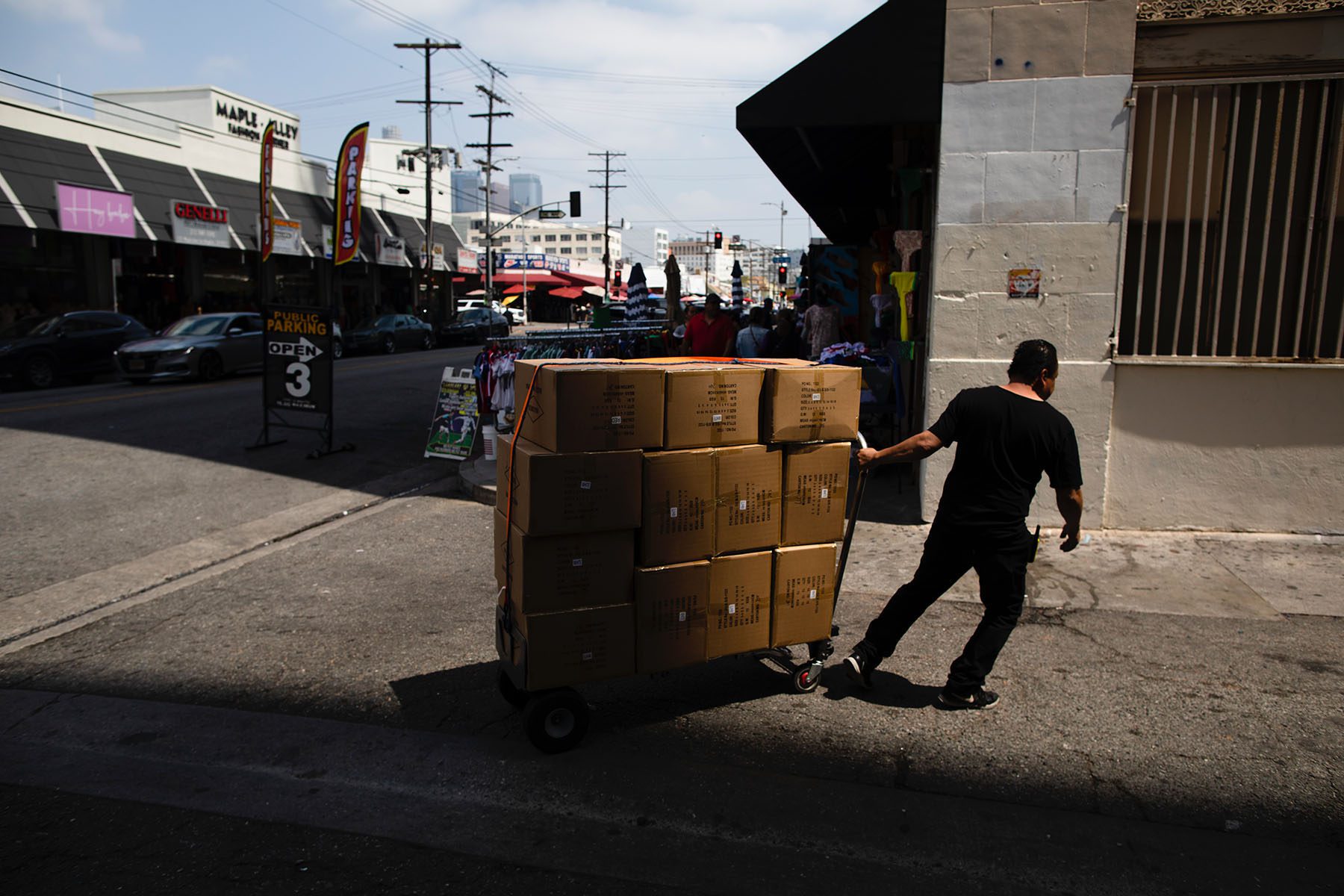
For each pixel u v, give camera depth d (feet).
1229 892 9.10
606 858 9.75
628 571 11.96
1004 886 9.23
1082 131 20.53
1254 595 17.33
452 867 9.62
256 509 25.67
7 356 53.06
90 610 17.94
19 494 26.40
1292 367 20.38
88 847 10.01
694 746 12.13
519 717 13.02
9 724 13.00
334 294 116.57
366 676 14.47
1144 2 20.11
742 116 22.09
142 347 55.26
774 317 38.29
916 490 25.79
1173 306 21.03
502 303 179.32
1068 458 12.30
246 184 98.63
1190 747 11.84
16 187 68.39
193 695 13.89
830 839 10.05
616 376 11.43
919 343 25.98
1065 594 17.52
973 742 12.10
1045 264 20.93
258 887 9.29
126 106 83.25
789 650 15.31
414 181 160.25
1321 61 19.76
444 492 27.94
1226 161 20.47
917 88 21.36
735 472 12.37
